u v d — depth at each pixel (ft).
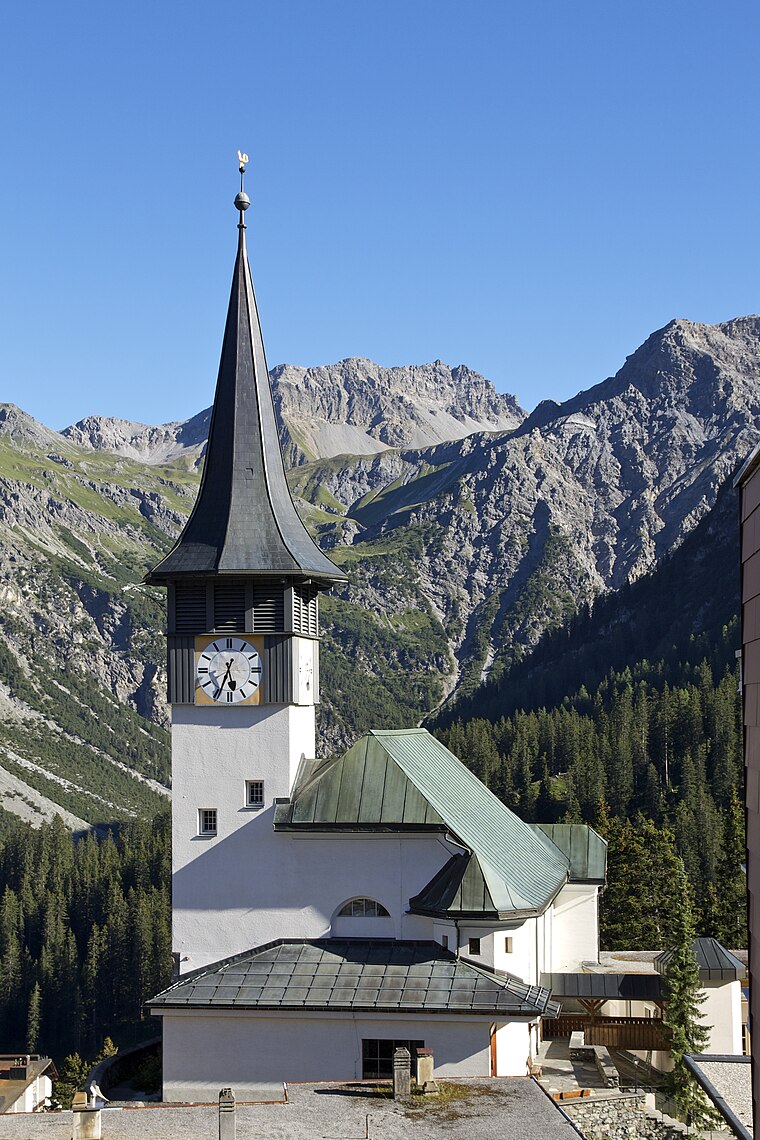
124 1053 176.04
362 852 172.35
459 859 167.43
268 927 173.68
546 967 197.26
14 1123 122.83
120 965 646.74
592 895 218.18
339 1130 119.96
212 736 177.37
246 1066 159.63
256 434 184.65
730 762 577.43
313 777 179.83
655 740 631.97
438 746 212.02
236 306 188.34
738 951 336.08
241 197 189.06
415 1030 155.43
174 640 178.70
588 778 595.88
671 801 573.74
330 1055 157.69
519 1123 121.60
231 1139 115.34
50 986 651.66
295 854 174.19
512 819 207.92
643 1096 150.82
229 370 186.80
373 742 179.93
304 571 175.11
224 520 179.83
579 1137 117.29
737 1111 176.86
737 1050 199.72
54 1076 363.35
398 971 161.07
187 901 175.73
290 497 189.37
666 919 350.43
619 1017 189.06
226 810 176.24
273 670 176.65
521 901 163.02
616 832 373.40
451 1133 118.83
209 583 177.88
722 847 442.09
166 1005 160.04
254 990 161.07
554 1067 168.04
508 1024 156.15
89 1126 115.65
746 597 102.78
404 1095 130.72
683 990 181.06
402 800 171.73
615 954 257.75
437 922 165.37
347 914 173.06
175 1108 127.24
